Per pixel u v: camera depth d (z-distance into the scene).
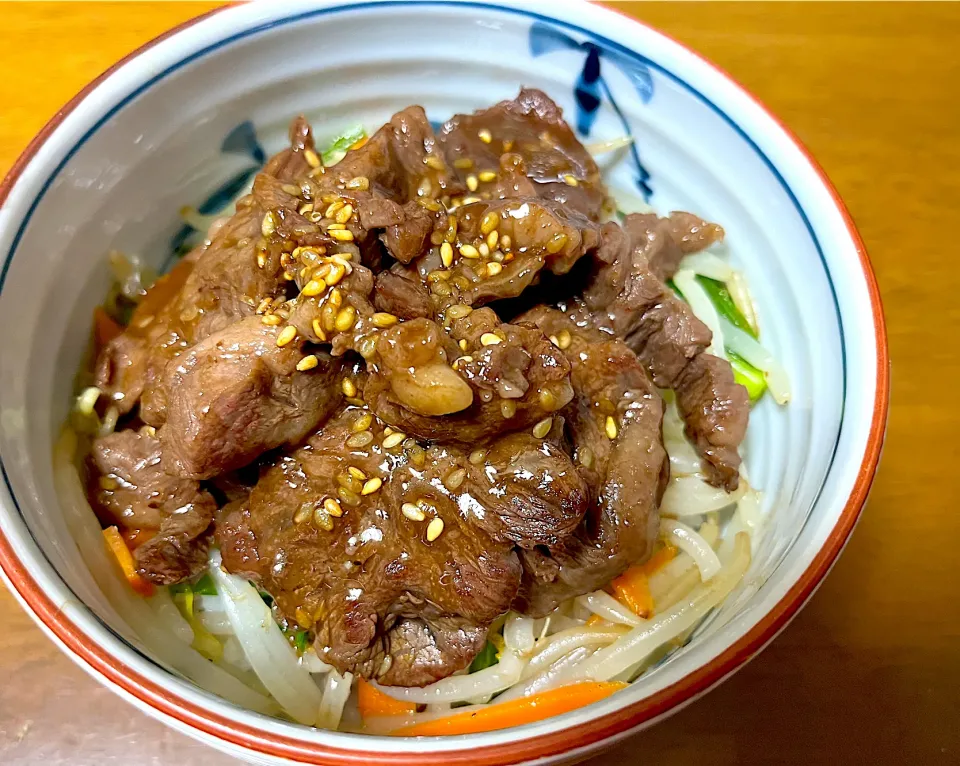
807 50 0.24
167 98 0.18
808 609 0.19
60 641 0.13
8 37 0.23
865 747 0.18
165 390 0.17
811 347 0.17
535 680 0.17
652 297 0.18
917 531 0.19
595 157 0.20
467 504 0.16
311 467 0.16
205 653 0.17
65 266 0.17
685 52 0.18
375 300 0.16
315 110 0.20
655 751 0.17
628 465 0.17
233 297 0.17
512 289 0.17
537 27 0.19
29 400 0.16
